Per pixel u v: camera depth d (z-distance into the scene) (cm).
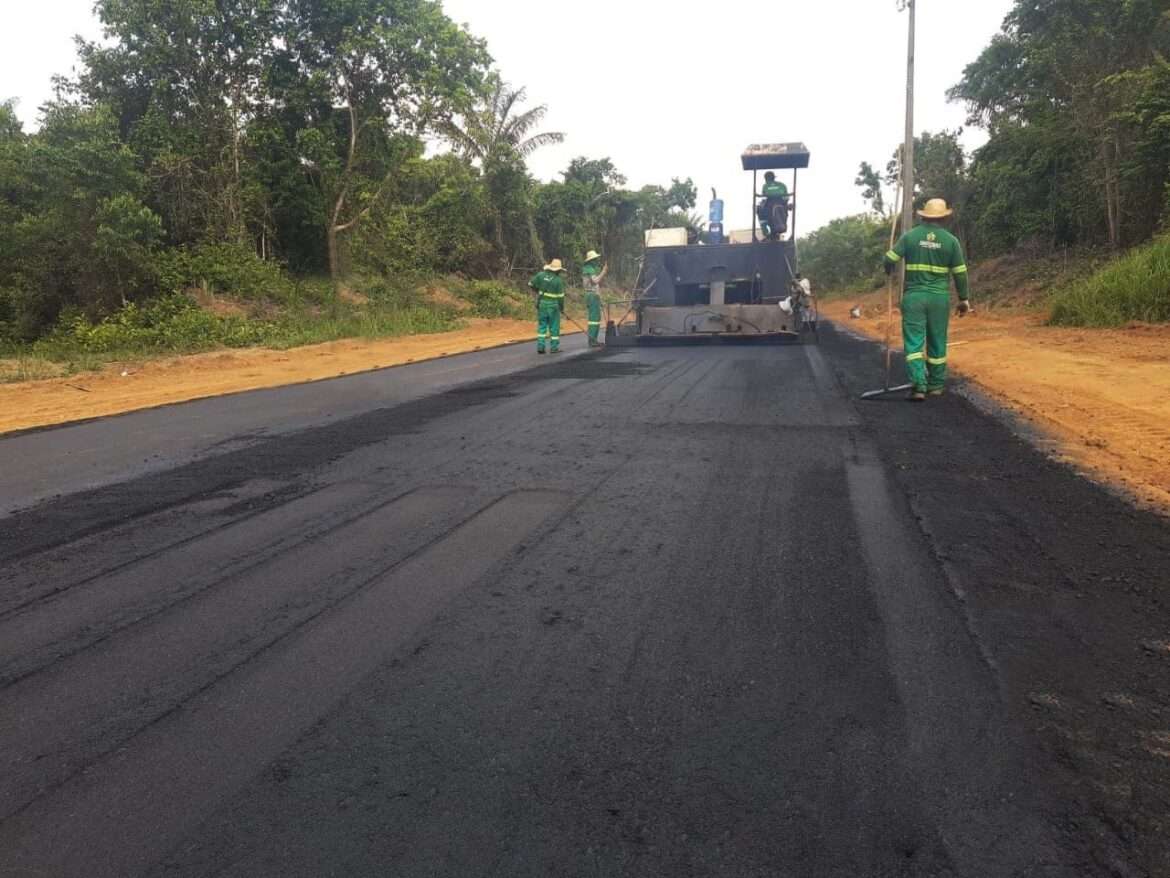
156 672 276
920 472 523
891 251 820
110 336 1636
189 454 649
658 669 270
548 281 1500
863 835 189
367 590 345
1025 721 236
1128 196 2089
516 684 262
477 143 3266
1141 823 192
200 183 2170
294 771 218
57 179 1766
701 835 190
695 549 385
